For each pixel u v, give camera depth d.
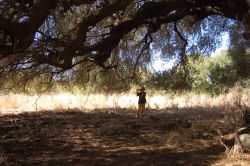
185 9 15.22
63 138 12.64
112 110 21.69
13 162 9.59
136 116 18.25
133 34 17.08
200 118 15.90
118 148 11.10
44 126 15.13
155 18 15.37
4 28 9.56
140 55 16.97
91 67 14.97
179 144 11.21
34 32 9.78
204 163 9.06
